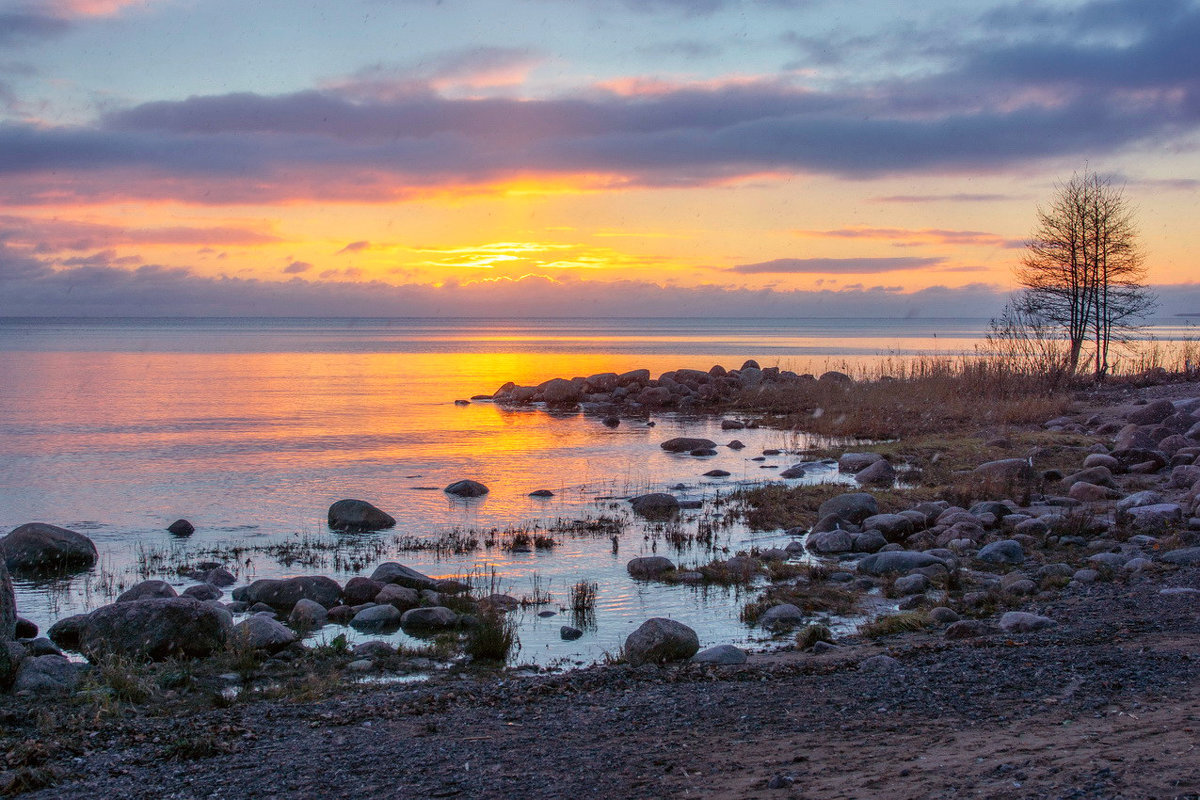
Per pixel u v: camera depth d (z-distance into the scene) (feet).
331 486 84.64
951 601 43.62
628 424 133.28
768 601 45.47
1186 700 24.66
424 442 113.70
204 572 54.03
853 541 57.26
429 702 29.84
